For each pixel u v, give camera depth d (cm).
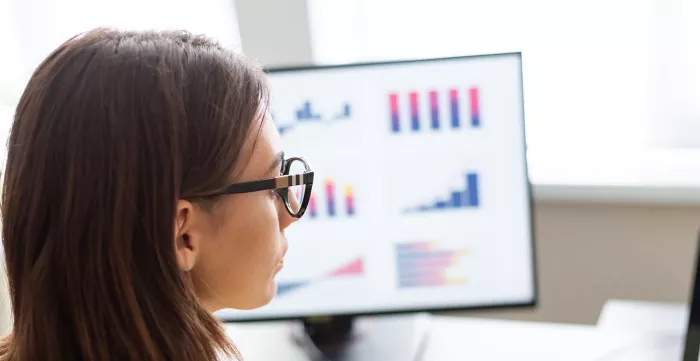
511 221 89
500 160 87
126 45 52
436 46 133
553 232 122
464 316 127
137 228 50
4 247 54
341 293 92
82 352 52
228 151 53
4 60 153
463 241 90
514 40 129
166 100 49
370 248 90
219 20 134
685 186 112
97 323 51
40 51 150
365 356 92
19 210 51
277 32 124
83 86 49
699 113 125
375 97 86
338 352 93
